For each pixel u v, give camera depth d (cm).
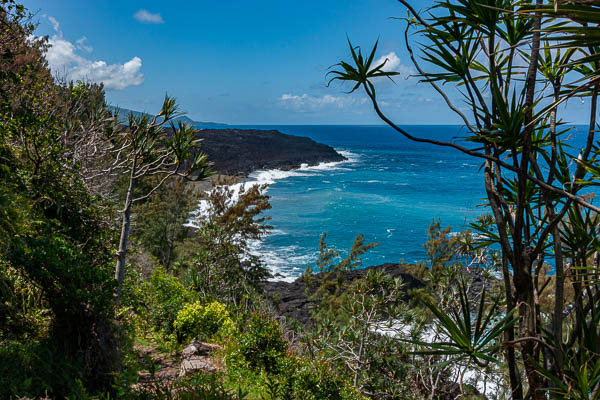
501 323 235
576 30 175
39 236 600
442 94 266
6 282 539
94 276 541
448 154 15225
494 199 265
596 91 207
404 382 861
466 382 929
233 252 1742
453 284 842
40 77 1095
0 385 400
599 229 270
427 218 5097
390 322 880
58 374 465
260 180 7912
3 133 838
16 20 801
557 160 275
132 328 900
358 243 2127
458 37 271
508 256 252
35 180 878
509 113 253
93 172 1216
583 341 254
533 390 244
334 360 898
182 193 2509
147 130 825
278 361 762
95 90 1510
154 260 1722
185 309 1030
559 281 240
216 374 708
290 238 4147
